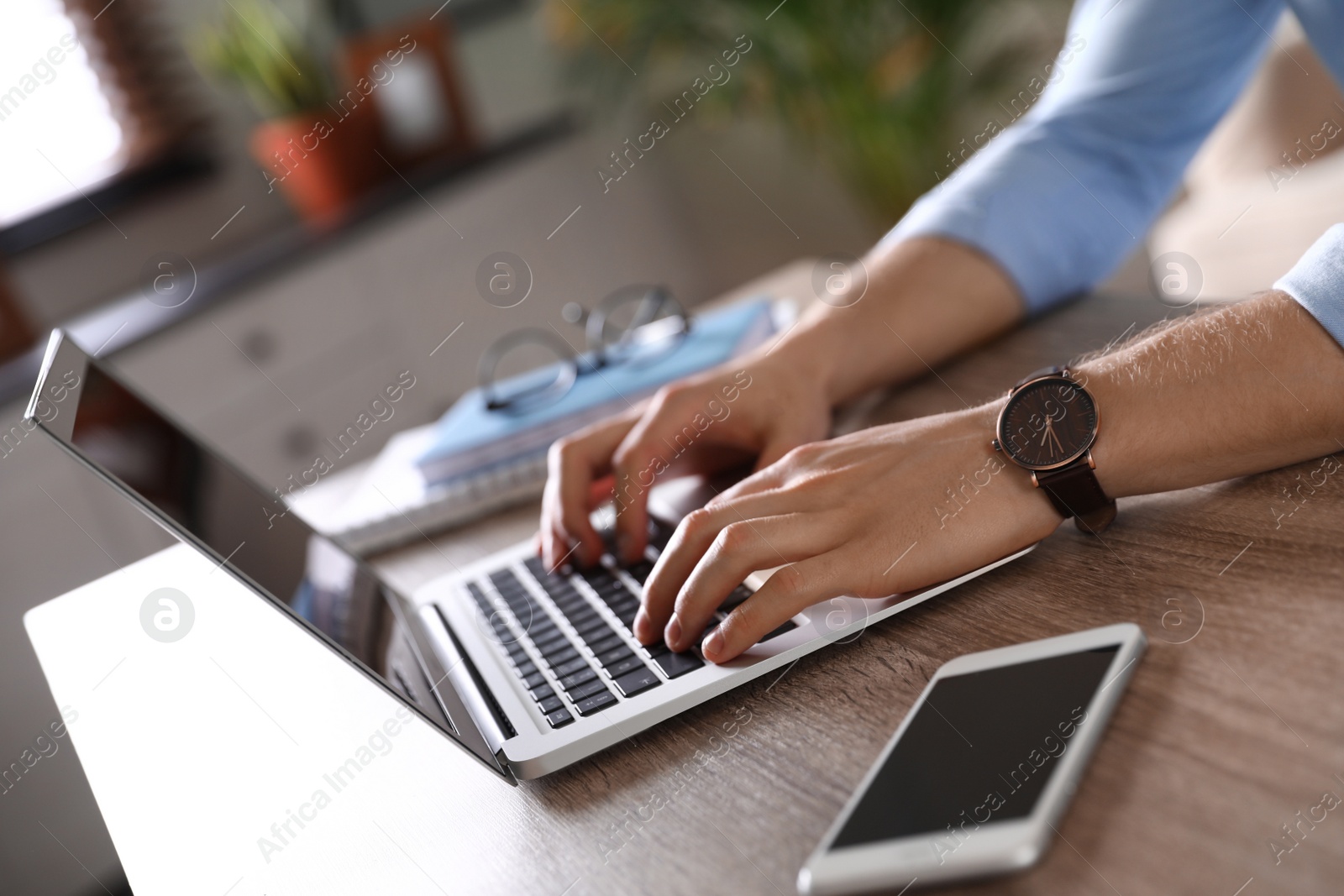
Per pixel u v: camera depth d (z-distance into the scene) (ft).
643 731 1.58
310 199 7.57
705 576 1.66
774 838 1.24
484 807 1.54
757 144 9.55
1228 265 5.53
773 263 9.95
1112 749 1.18
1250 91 5.87
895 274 2.63
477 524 2.87
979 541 1.65
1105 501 1.67
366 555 2.88
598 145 9.09
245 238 7.69
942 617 1.61
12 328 6.45
